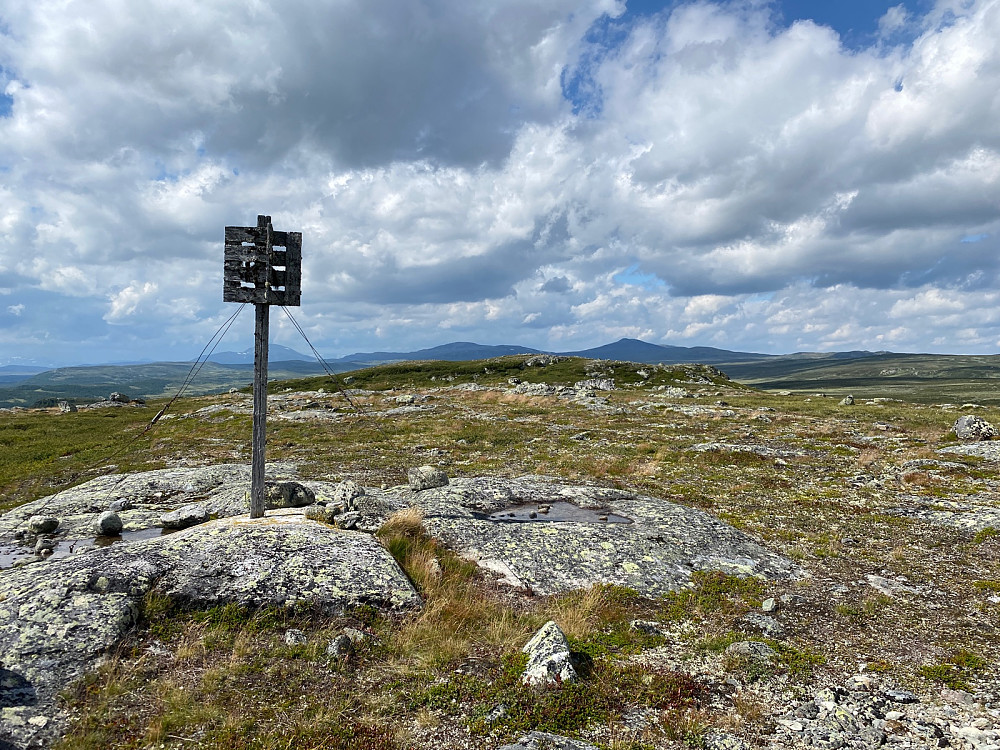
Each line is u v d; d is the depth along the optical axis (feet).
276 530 39.75
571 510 59.31
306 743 21.54
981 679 28.19
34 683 24.38
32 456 105.81
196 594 32.17
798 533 54.19
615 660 29.66
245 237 43.73
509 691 25.66
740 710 24.97
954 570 44.29
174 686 25.21
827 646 32.32
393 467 89.45
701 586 40.81
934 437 109.60
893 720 24.61
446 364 438.81
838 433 120.37
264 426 45.16
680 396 239.30
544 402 197.98
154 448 110.52
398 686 26.16
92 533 52.11
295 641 29.48
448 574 40.14
